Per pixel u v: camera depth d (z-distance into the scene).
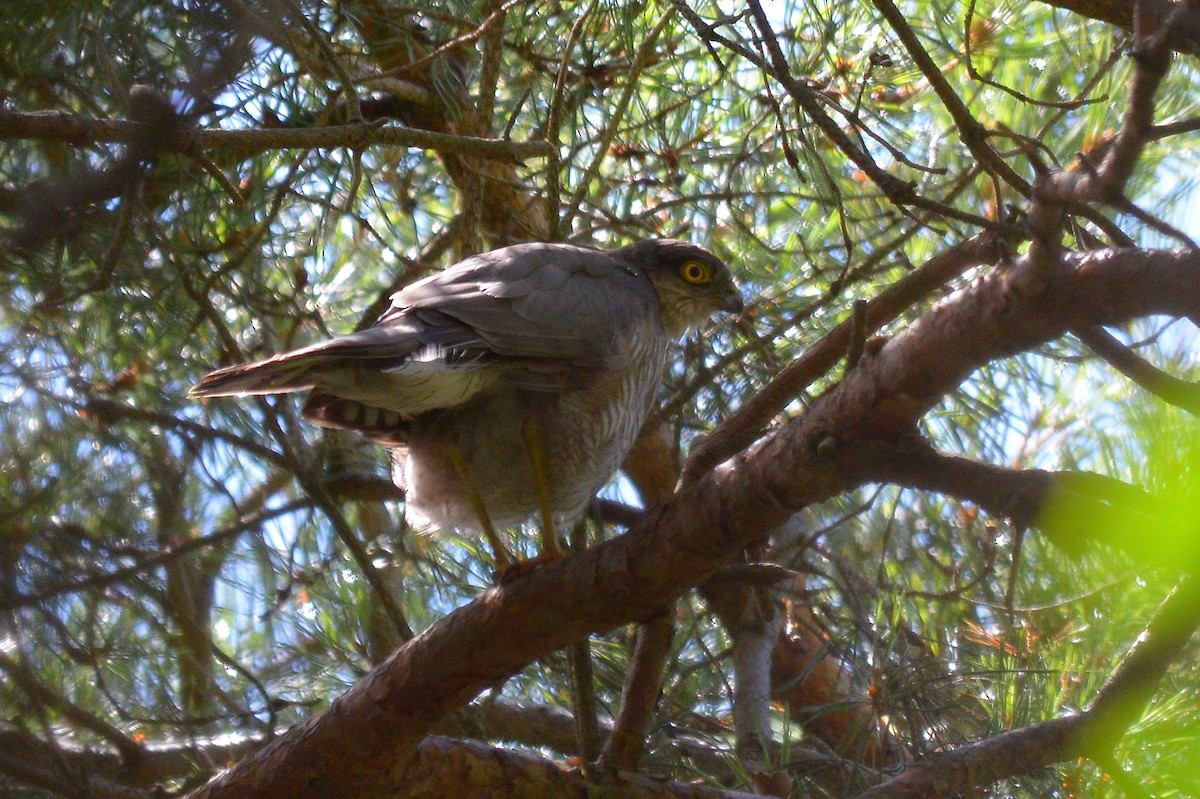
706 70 9.19
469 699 6.00
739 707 7.76
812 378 6.93
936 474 5.06
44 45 6.91
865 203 9.40
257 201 8.05
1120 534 4.87
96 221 7.27
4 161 7.11
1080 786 6.64
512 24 8.55
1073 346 8.80
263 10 6.47
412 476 7.68
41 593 6.82
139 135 5.77
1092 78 7.39
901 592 7.76
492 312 6.97
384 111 9.45
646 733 6.58
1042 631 7.76
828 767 6.95
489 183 9.41
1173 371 7.67
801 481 5.11
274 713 7.12
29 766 6.43
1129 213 4.47
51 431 7.64
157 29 7.14
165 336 8.14
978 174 8.12
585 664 6.55
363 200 9.18
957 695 7.35
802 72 8.69
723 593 8.30
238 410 8.73
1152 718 6.70
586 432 7.43
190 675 8.39
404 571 9.34
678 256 8.88
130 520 7.89
